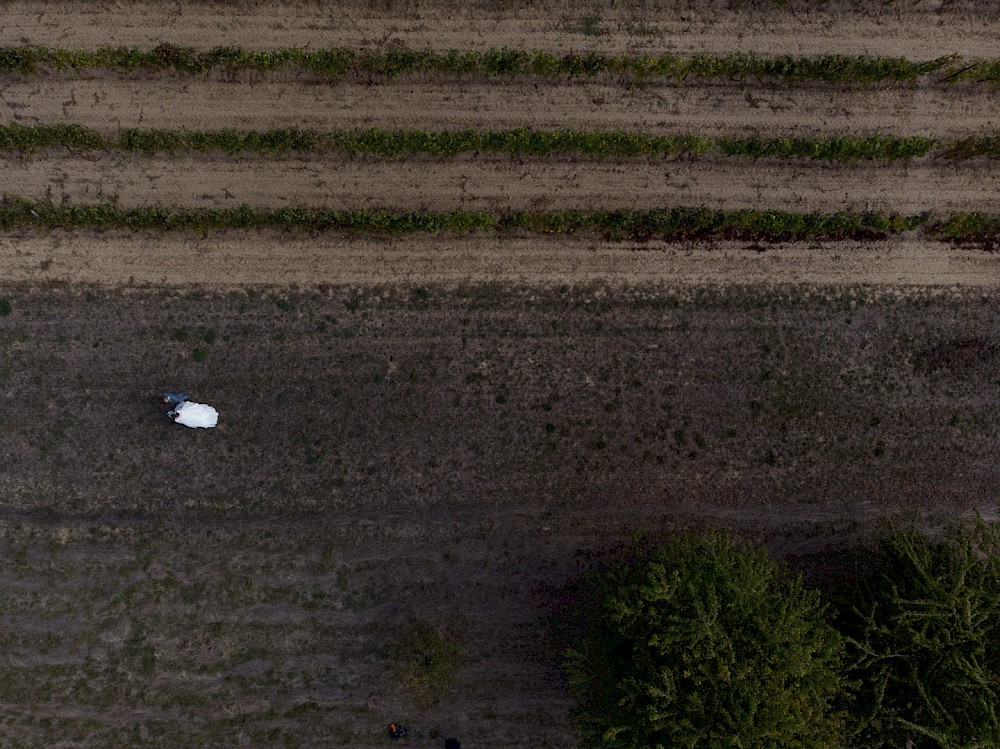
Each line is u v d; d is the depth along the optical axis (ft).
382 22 63.72
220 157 63.57
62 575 62.80
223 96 63.46
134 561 63.05
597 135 63.57
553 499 64.18
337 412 63.93
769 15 64.59
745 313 64.75
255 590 63.21
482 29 63.98
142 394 63.21
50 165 63.21
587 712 58.44
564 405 64.34
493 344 64.28
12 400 62.85
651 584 53.26
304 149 63.57
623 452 64.39
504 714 63.26
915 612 52.60
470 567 63.87
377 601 63.57
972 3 64.49
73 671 62.44
